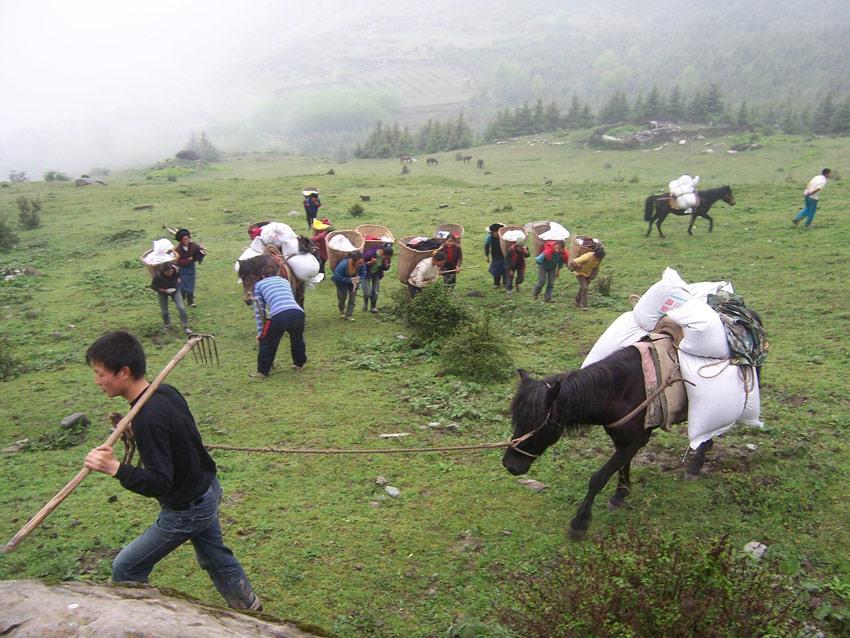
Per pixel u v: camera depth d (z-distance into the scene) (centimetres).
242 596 488
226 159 10188
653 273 1806
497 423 923
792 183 3086
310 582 600
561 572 493
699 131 9575
